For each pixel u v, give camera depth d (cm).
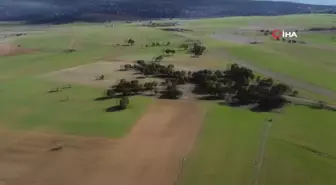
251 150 5747
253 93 7819
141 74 9906
